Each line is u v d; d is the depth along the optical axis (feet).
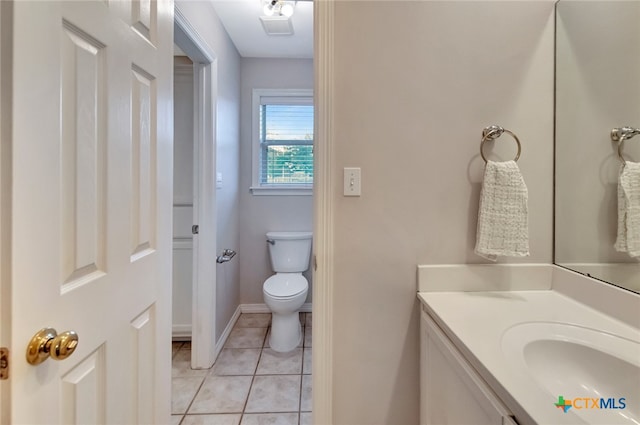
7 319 1.66
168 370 3.53
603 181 3.06
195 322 6.31
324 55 3.51
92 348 2.28
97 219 2.32
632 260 2.76
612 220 2.95
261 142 9.29
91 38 2.21
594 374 2.36
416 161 3.63
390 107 3.59
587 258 3.21
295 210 9.19
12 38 1.64
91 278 2.27
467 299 3.40
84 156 2.17
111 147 2.44
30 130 1.75
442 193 3.65
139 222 2.89
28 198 1.75
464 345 2.41
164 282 3.39
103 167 2.36
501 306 3.19
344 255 3.61
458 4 3.60
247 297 9.22
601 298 2.99
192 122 7.05
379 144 3.60
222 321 7.30
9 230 1.66
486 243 3.36
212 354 6.42
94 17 2.21
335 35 3.54
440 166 3.64
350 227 3.61
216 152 6.56
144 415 3.03
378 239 3.63
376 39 3.56
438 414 3.02
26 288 1.74
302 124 9.31
